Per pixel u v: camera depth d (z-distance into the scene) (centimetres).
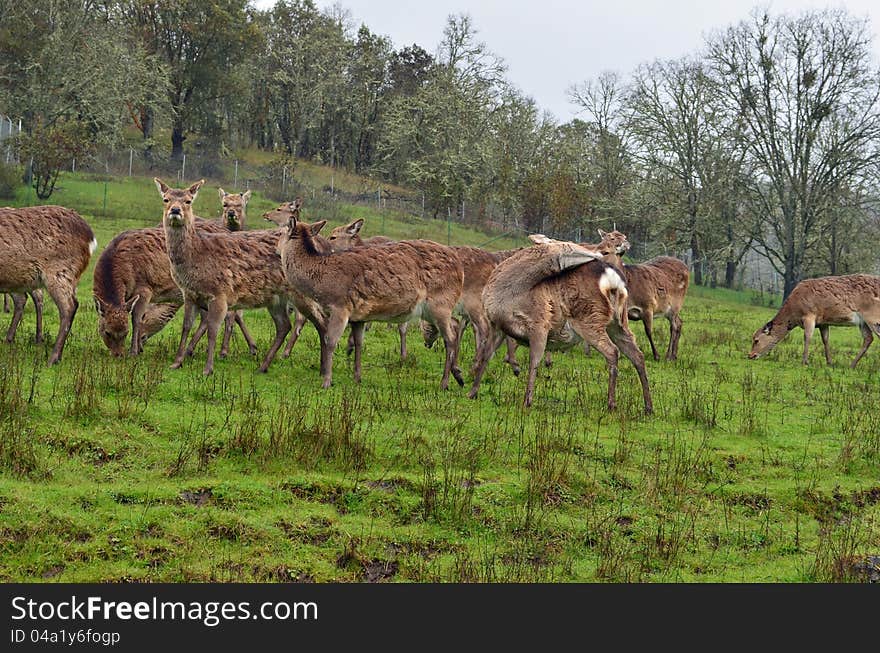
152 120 6469
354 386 1286
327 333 1267
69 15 4994
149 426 1004
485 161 6044
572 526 856
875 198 4450
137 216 3706
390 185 6969
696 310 3578
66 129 4372
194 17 6209
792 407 1403
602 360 1719
